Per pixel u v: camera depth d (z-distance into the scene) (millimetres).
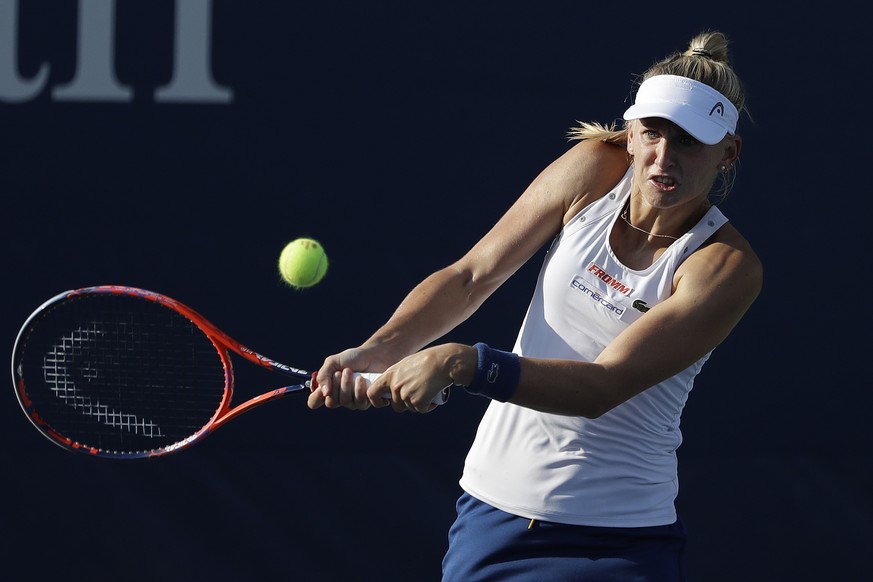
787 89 16703
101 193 17750
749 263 9102
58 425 17406
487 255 10367
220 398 17375
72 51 17844
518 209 10344
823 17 16625
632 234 9594
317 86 17484
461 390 17266
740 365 16875
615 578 9633
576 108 17078
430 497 17156
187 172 17656
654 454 9820
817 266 16703
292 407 17391
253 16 17594
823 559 16609
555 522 9664
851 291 16625
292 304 17422
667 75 9102
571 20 17078
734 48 16766
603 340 9555
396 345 10219
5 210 17859
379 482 17250
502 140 17219
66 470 17531
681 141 8922
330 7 17484
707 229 9336
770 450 16781
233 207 17578
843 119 16625
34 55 17906
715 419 16922
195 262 17578
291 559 17234
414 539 17141
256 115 17578
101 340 17547
